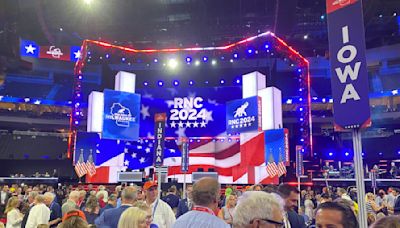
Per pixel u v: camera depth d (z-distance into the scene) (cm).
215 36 3038
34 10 2583
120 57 2627
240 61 2897
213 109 2216
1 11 2177
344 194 905
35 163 2930
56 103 3164
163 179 1368
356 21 362
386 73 2811
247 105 1983
